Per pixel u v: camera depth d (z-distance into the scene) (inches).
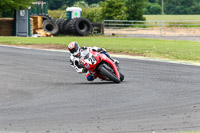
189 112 1097.4
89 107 1174.3
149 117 1040.8
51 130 924.0
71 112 1111.0
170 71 2054.6
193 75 1898.4
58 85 1644.9
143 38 5290.4
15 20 5472.4
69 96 1371.8
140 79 1769.2
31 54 2945.4
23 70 2144.4
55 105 1216.2
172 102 1236.5
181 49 3422.7
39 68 2228.1
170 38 5467.5
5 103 1267.2
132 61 2519.7
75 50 1550.2
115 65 1625.2
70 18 6323.8
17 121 1017.5
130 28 7027.6
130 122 990.4
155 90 1465.3
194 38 5516.7
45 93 1451.8
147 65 2319.1
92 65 1562.5
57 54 2962.6
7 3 5290.4
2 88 1583.4
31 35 5408.5
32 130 926.4
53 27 5575.8
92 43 3991.1
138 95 1363.2
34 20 5506.9
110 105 1198.9
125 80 1740.9
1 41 3973.9
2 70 2140.7
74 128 939.3
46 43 3836.1
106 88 1521.9
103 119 1023.6
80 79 1833.2
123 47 3491.6
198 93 1396.4
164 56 2810.0
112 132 901.2
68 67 2272.4
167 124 968.9
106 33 6392.7
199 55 2874.0
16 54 2935.5
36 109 1162.0
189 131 900.0
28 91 1505.9
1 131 920.3
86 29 5708.7
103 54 1600.6
